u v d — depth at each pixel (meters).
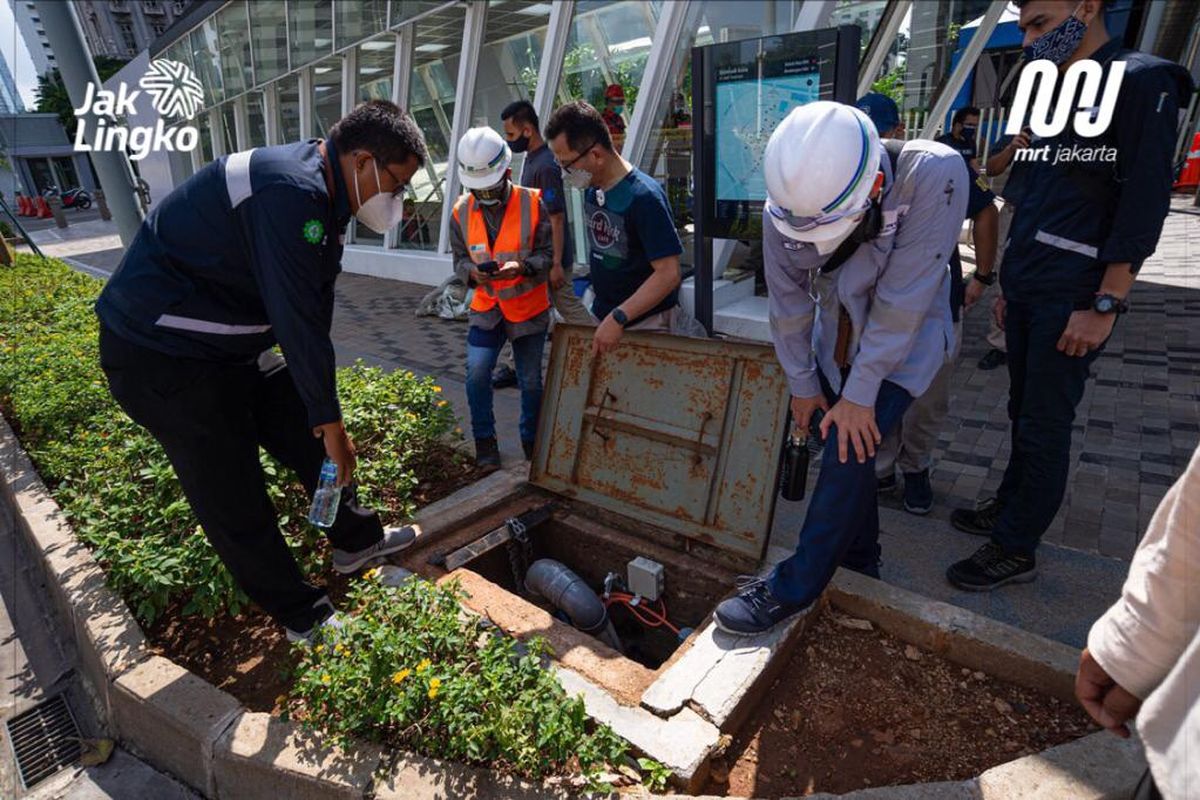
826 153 1.84
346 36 10.41
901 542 3.27
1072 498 3.51
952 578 2.92
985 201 3.61
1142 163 2.18
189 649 2.86
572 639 2.57
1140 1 9.97
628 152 6.88
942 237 2.11
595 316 3.56
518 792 1.94
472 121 9.09
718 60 3.83
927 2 7.67
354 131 2.18
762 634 2.48
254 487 2.52
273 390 2.81
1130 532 3.21
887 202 2.10
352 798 2.01
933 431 3.30
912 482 3.46
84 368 4.95
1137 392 4.70
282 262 2.09
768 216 2.31
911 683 2.40
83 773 2.53
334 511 2.52
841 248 2.22
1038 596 2.83
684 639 2.91
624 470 3.38
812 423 2.96
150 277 2.21
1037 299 2.58
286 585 2.63
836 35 3.44
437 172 9.87
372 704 2.16
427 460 4.07
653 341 3.27
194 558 2.87
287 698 2.44
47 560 3.25
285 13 11.63
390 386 4.35
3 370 5.18
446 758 2.08
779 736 2.24
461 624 2.56
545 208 3.68
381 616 2.45
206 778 2.32
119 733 2.65
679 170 6.88
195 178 2.21
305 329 2.18
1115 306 2.33
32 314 7.30
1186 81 2.19
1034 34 2.40
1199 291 7.06
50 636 3.31
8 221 17.59
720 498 3.06
